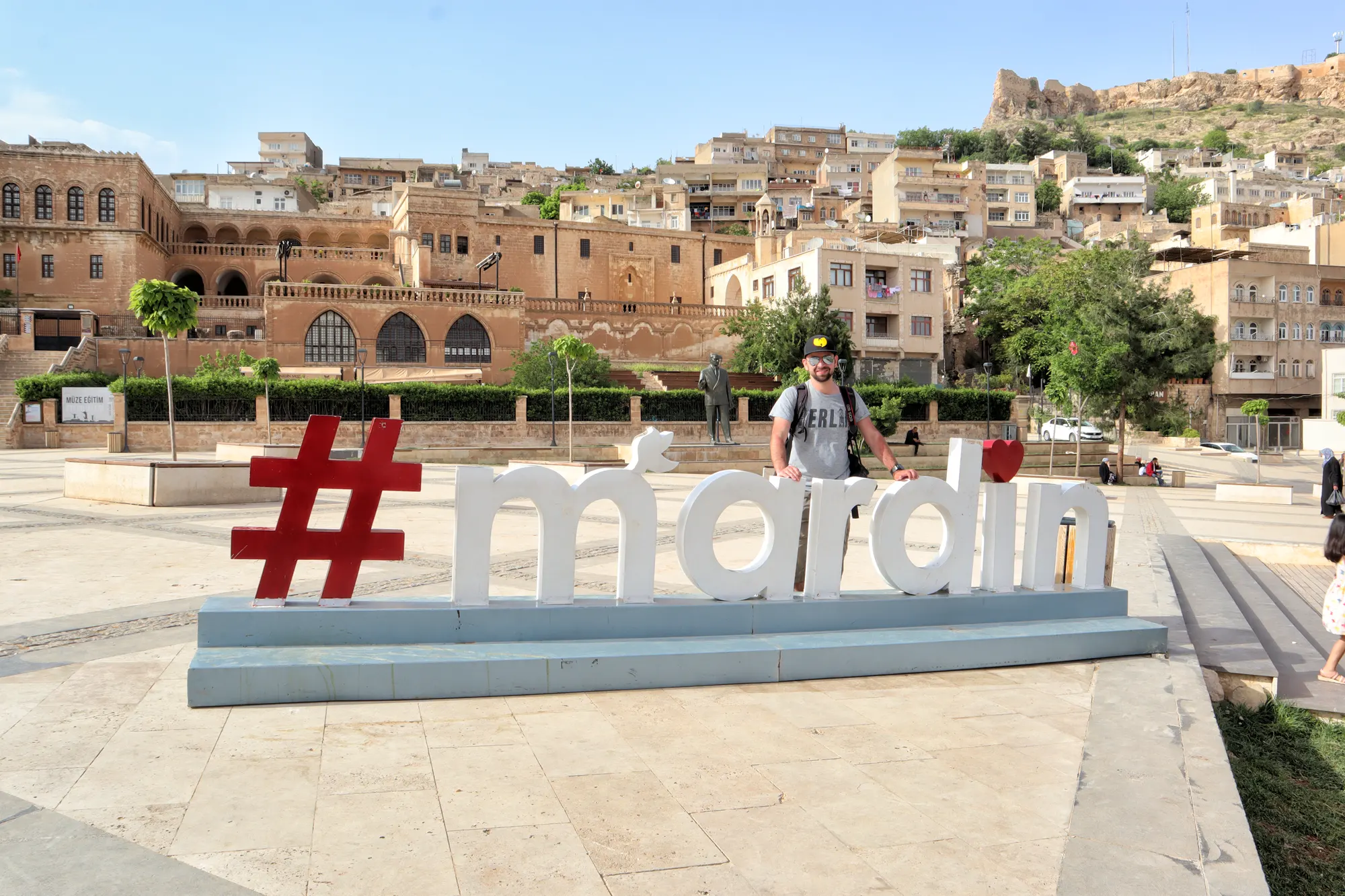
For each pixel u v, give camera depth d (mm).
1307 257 69500
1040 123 181250
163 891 2932
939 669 6164
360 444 35219
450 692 5074
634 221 82250
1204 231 84438
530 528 13445
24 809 3523
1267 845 4395
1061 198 119750
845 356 46875
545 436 37906
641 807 3762
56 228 51781
